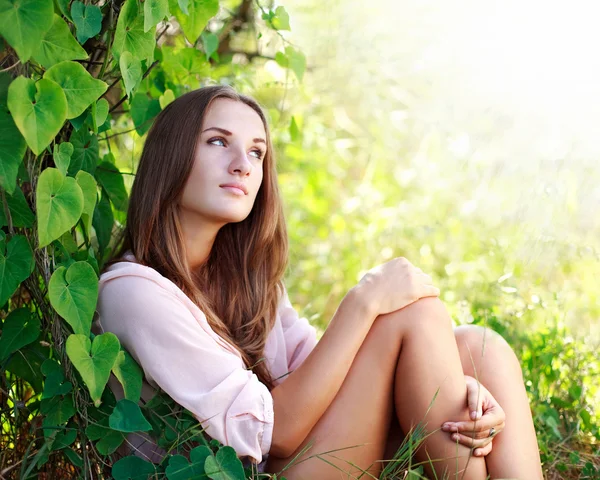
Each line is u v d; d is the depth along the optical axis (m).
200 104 1.71
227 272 1.88
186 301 1.61
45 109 1.23
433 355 1.67
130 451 1.61
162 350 1.53
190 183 1.69
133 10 1.53
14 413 1.60
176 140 1.69
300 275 3.66
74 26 1.47
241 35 3.11
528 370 2.39
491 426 1.63
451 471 1.63
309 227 3.91
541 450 2.11
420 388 1.66
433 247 3.57
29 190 1.57
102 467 1.54
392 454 1.78
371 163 4.23
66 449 1.50
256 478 1.56
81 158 1.70
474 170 3.81
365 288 1.71
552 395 2.39
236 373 1.55
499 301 2.67
